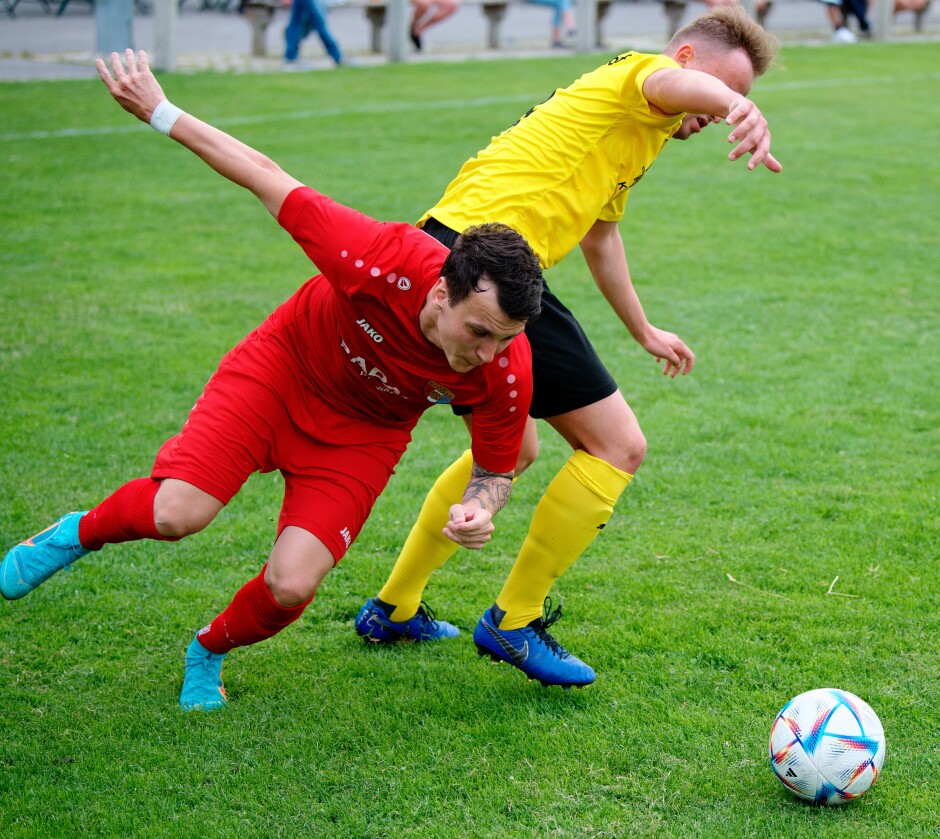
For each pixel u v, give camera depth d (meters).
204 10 21.50
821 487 4.53
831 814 2.59
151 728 2.92
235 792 2.66
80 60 15.10
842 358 6.07
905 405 5.42
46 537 2.91
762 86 15.52
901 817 2.58
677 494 4.48
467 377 2.65
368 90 14.16
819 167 10.95
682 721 2.95
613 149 3.05
